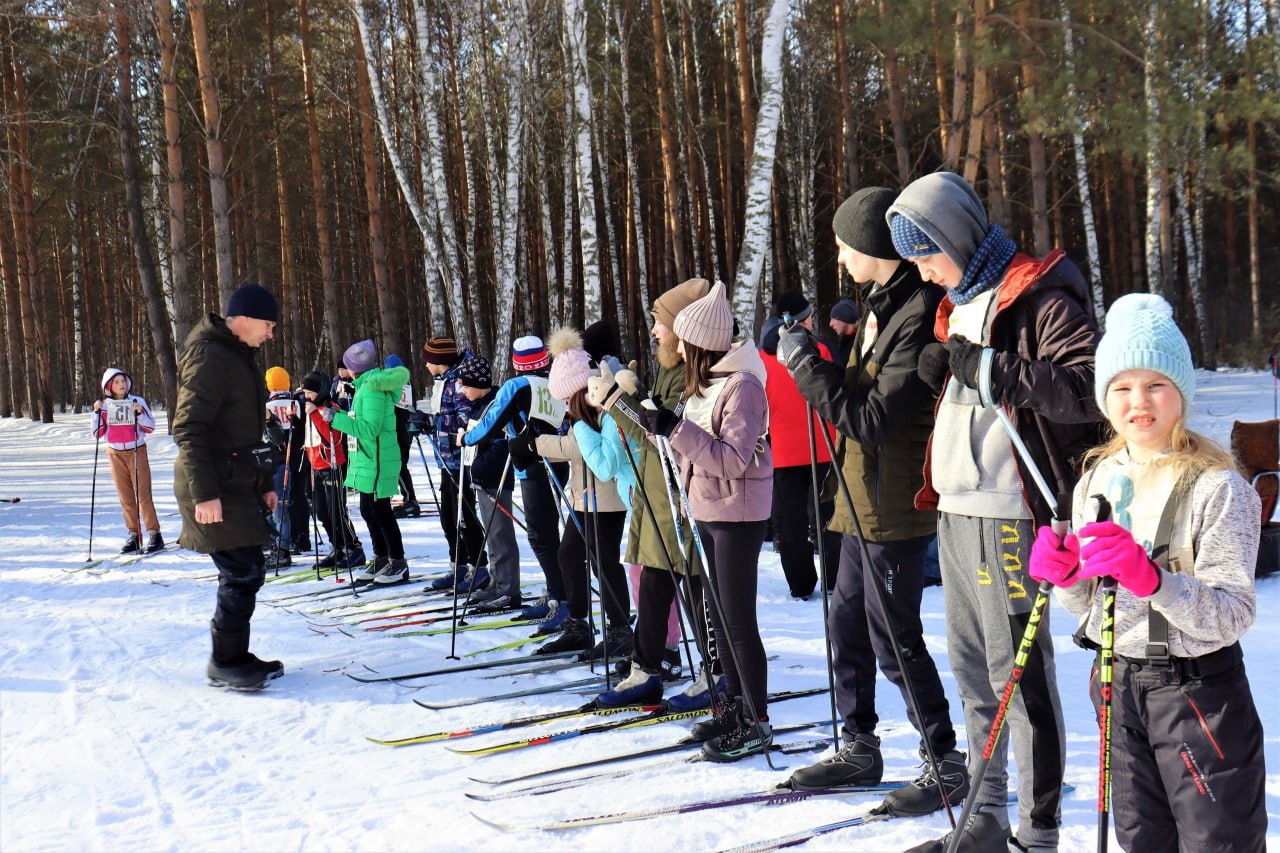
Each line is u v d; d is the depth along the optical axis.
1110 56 12.60
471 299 24.33
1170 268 19.86
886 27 12.36
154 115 21.84
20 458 18.84
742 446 3.28
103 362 36.59
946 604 2.62
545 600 5.72
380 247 20.28
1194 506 1.88
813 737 3.63
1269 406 13.93
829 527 3.15
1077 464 2.31
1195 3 12.42
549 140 28.84
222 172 15.25
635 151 27.84
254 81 21.95
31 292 26.06
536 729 3.85
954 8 12.02
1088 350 2.18
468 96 26.36
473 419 6.03
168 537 9.20
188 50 21.52
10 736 3.84
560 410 5.37
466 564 6.46
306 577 7.23
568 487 5.43
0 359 29.86
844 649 3.14
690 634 5.46
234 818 3.07
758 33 24.95
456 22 24.53
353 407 6.75
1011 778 3.21
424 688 4.44
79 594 6.68
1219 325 26.20
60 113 22.80
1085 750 3.32
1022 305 2.34
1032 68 12.60
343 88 27.28
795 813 2.98
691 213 24.41
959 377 2.31
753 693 3.47
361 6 17.50
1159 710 1.91
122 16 18.09
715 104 26.70
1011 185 25.52
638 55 27.95
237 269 27.23
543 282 30.86
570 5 13.24
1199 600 1.77
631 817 2.97
